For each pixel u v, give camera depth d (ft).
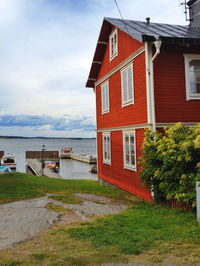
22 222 25.59
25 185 48.70
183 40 33.88
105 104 57.72
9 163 167.43
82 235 21.40
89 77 65.00
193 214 26.68
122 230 22.65
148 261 16.22
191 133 29.48
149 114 35.86
